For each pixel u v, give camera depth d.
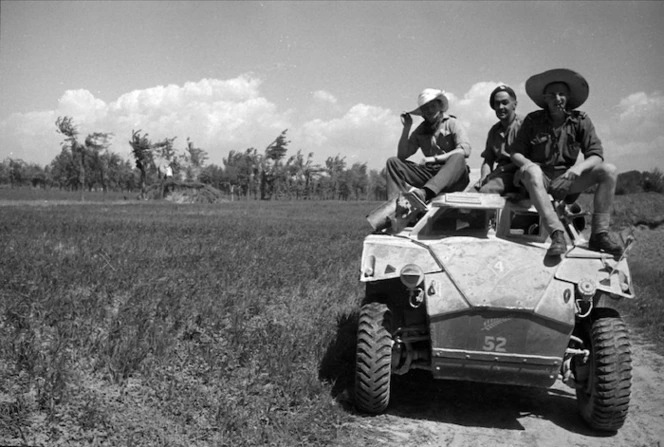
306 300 9.38
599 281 5.84
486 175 7.55
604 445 5.75
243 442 4.97
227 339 7.14
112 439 4.80
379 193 106.31
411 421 6.03
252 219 25.84
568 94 6.69
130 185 82.94
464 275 5.83
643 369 8.27
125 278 9.20
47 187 85.00
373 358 5.84
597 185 6.44
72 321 7.01
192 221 22.36
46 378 5.41
